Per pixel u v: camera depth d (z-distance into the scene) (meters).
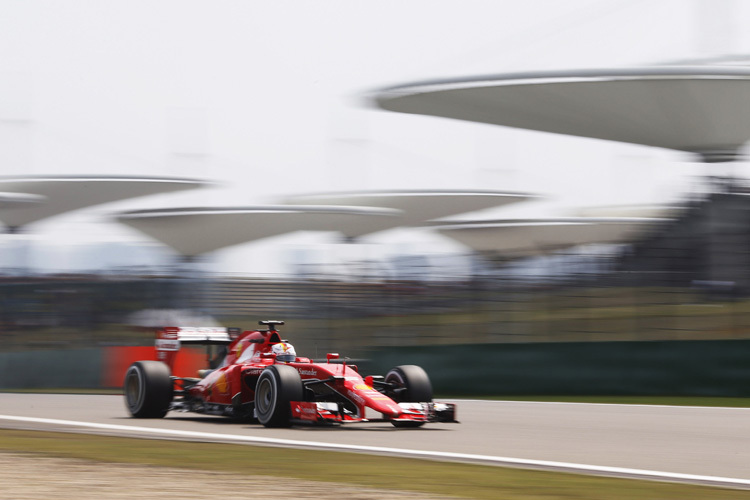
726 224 59.47
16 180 90.69
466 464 11.62
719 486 10.04
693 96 56.81
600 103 59.12
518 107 60.97
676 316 41.22
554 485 9.93
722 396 27.92
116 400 26.62
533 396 30.27
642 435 16.16
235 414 17.31
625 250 48.75
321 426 16.78
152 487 9.42
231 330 20.11
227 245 98.00
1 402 25.62
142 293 43.81
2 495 8.88
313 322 48.72
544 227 99.12
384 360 33.31
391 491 9.34
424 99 61.53
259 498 8.78
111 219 95.50
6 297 42.94
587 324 41.56
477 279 43.28
